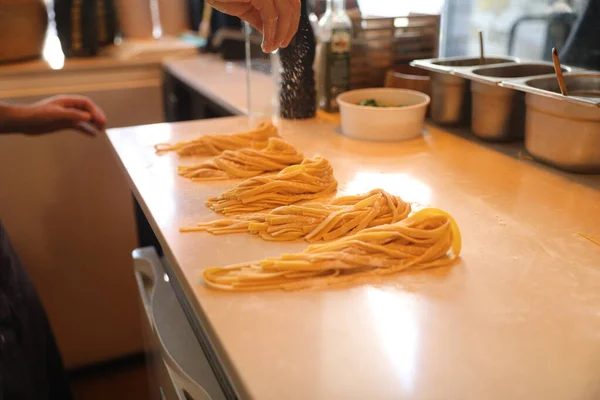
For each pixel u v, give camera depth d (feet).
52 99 4.67
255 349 1.69
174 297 2.89
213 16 6.92
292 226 2.41
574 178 3.08
